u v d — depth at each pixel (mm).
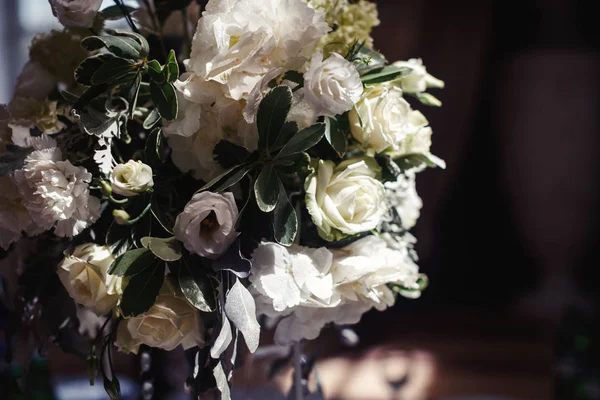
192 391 729
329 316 748
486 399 1310
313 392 916
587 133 2346
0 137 756
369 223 701
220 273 687
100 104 706
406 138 771
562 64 2332
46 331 795
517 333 2078
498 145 2471
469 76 2297
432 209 2375
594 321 1184
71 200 664
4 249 757
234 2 687
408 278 776
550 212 2430
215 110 689
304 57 690
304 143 678
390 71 742
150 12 837
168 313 675
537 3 2320
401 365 1156
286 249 702
